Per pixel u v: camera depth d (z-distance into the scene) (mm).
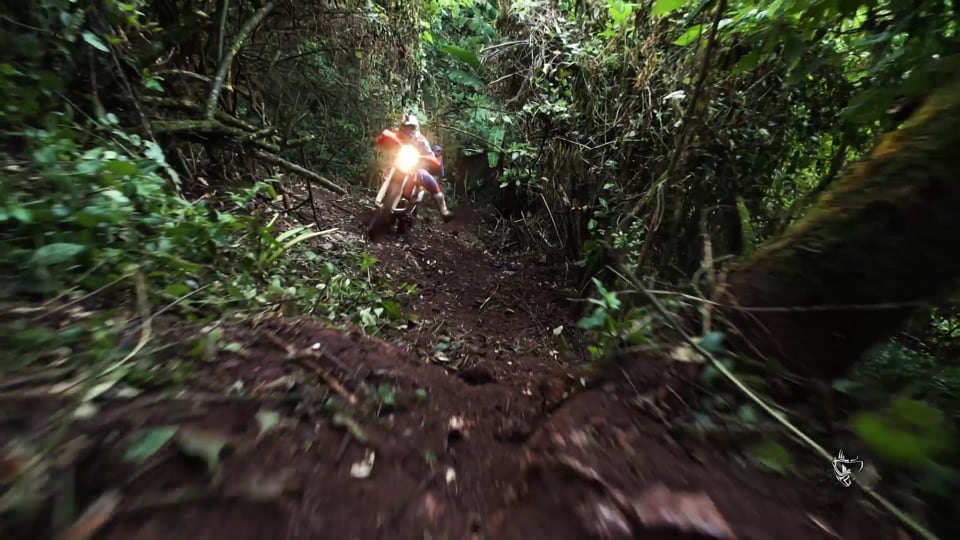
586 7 6379
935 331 3811
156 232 2479
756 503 1290
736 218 4453
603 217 5789
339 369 2031
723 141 4188
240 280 2785
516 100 7430
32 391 1350
